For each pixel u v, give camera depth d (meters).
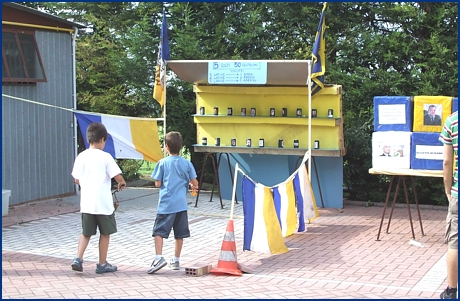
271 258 8.15
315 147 11.86
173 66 11.30
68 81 13.38
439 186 12.45
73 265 7.16
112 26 15.70
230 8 14.71
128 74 14.41
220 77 10.57
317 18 13.80
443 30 13.00
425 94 12.62
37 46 12.55
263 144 12.23
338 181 12.17
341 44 13.39
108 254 8.41
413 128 9.06
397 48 13.09
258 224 8.38
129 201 12.98
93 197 7.13
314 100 11.93
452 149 6.13
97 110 15.06
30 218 10.97
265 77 10.36
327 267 7.64
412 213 11.80
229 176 12.96
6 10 11.82
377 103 9.20
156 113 14.95
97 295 6.25
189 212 11.53
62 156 13.26
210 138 12.65
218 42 14.19
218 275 7.26
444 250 8.62
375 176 13.20
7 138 11.97
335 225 10.52
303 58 13.69
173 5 14.88
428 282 6.91
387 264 7.79
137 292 6.39
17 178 12.20
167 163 7.43
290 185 9.50
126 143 11.41
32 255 8.31
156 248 7.34
